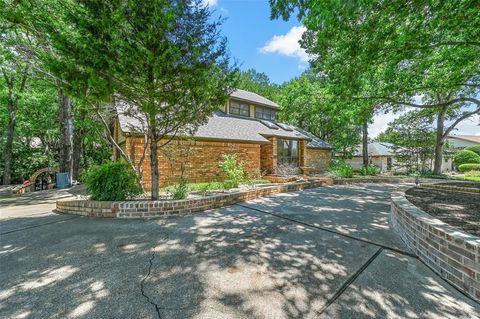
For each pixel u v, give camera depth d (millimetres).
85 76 4480
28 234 4020
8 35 6930
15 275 2598
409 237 3535
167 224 4676
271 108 20500
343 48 6797
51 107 15750
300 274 2676
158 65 4465
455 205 4648
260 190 8086
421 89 9773
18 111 15688
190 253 3242
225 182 9898
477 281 2189
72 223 4734
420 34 6039
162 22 4340
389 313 2002
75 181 13844
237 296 2229
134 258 3062
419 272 2754
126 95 5074
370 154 26750
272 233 4152
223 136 12219
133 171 6184
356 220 5062
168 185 9391
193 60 4898
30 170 18000
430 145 18328
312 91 21703
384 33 6004
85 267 2799
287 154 17234
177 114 5441
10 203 7469
